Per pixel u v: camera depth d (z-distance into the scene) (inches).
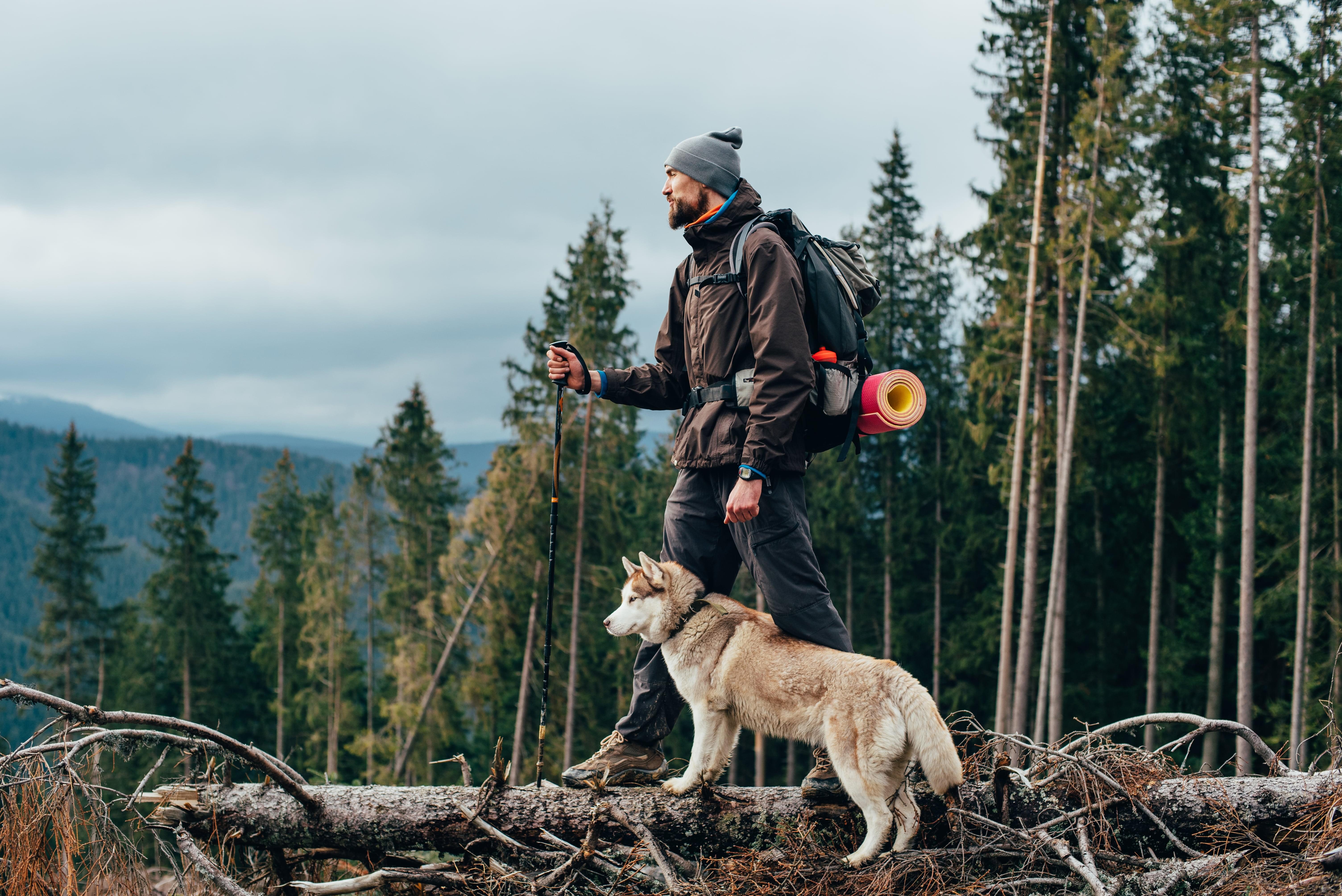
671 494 165.2
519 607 978.1
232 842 151.3
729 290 147.6
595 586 955.3
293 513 1583.4
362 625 1423.5
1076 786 145.3
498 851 145.9
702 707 151.2
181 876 142.3
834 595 1130.0
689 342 155.2
